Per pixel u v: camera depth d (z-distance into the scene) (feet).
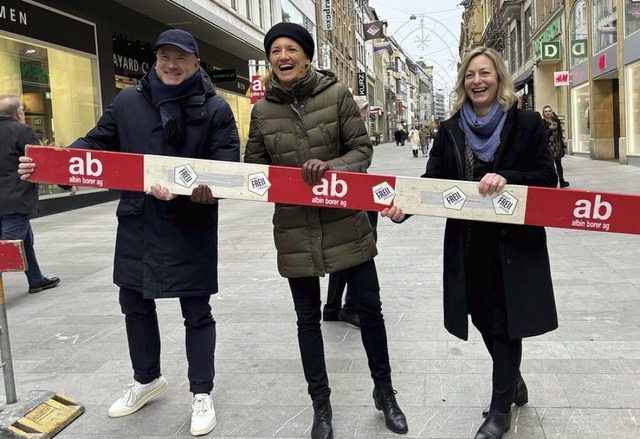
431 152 9.36
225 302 17.15
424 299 16.51
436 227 28.86
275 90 9.22
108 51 49.34
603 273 18.31
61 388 11.50
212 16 58.39
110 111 9.87
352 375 11.64
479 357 12.17
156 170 9.23
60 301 17.99
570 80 74.02
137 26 53.83
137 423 10.03
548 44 77.77
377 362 9.55
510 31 118.21
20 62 39.45
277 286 18.75
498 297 8.64
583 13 66.33
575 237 24.38
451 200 8.55
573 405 9.90
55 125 43.04
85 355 13.23
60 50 43.47
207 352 9.96
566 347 12.48
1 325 9.96
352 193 8.87
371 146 9.64
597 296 15.96
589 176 44.39
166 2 50.42
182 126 9.32
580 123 71.00
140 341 10.34
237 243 26.91
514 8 104.99
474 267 8.98
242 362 12.54
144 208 9.51
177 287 9.47
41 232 32.78
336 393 10.84
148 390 10.60
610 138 62.85
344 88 9.47
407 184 8.67
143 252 9.55
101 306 17.22
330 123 9.27
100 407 10.67
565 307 15.15
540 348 12.48
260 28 74.69
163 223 9.44
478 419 9.61
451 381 11.08
